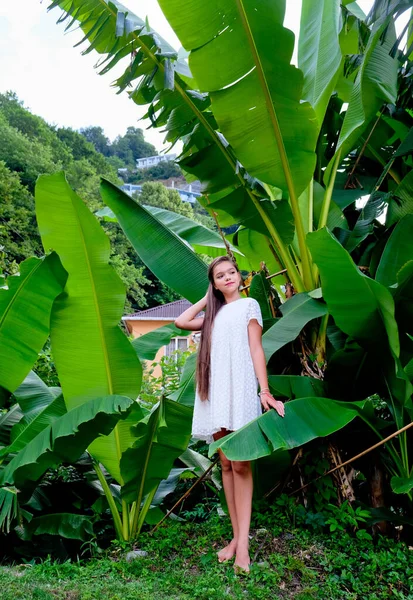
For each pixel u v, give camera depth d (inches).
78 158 2068.2
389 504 192.4
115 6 171.3
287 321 172.7
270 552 151.3
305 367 186.4
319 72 209.5
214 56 153.9
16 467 157.9
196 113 190.7
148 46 174.4
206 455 257.6
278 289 244.1
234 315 140.9
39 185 162.9
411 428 180.1
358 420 183.6
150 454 174.4
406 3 130.3
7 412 229.0
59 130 2146.9
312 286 195.5
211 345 142.6
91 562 165.8
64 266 173.0
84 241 170.6
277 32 148.9
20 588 134.9
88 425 157.2
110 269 173.8
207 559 144.9
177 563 151.0
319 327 190.7
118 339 178.4
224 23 148.1
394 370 168.1
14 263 449.1
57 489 219.0
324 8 219.6
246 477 139.5
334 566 143.6
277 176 179.9
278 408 135.0
